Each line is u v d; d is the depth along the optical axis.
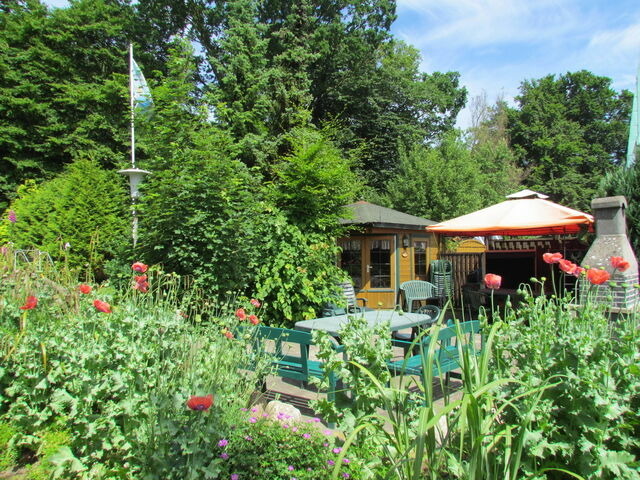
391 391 2.11
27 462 2.97
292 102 19.39
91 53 21.22
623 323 2.34
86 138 19.86
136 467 2.45
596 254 4.87
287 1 22.08
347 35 23.16
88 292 3.40
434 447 1.76
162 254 6.33
